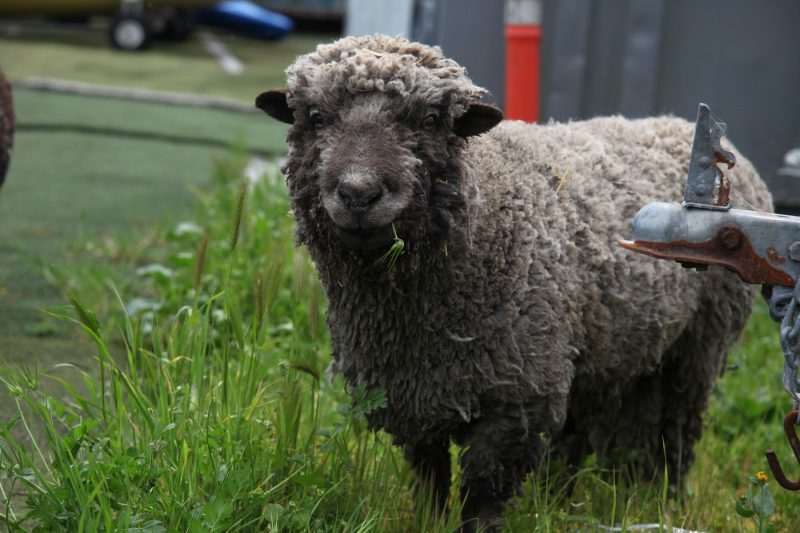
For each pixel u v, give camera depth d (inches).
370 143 193.6
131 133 719.1
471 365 214.1
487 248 213.0
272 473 221.9
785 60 475.2
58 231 473.7
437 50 211.9
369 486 230.7
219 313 328.5
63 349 327.9
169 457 211.0
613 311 237.5
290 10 1355.8
